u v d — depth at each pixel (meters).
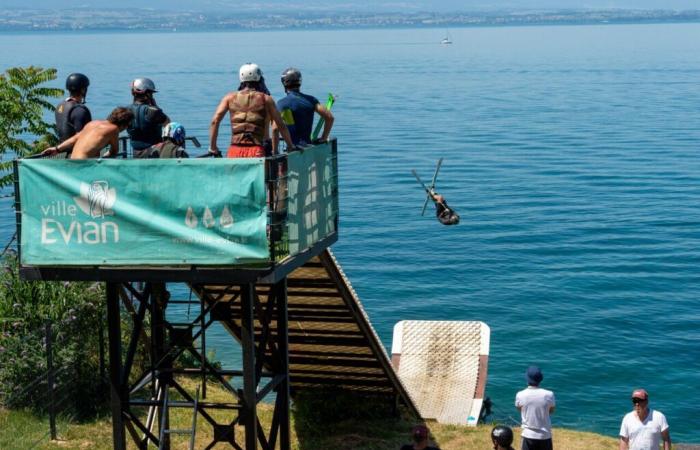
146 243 12.92
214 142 13.55
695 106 138.75
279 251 13.11
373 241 58.25
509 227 61.41
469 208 67.50
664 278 49.00
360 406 20.78
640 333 39.88
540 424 15.51
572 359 36.53
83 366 19.39
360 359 20.66
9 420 17.66
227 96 13.41
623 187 74.69
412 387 26.14
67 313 19.34
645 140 101.88
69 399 18.89
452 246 56.69
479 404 25.19
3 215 61.62
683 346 38.03
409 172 82.69
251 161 12.52
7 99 22.95
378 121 124.31
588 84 186.62
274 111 13.39
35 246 13.15
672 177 78.62
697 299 45.03
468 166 85.81
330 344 20.30
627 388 33.56
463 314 43.19
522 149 96.62
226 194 12.65
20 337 19.17
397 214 65.94
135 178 12.83
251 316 13.57
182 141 13.62
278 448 18.42
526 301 45.12
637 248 55.44
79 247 13.05
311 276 17.84
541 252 54.97
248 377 13.76
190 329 15.62
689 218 63.06
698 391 33.25
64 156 14.46
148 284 15.01
